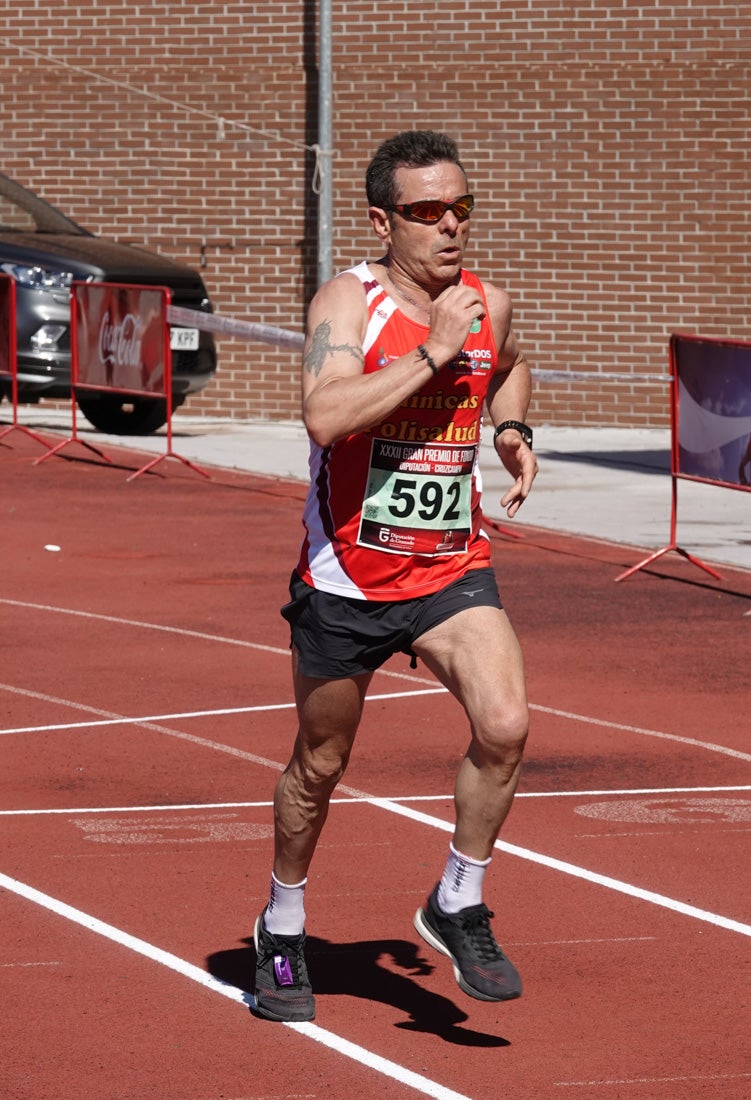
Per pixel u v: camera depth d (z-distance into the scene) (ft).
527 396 40.22
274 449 149.07
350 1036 37.55
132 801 55.67
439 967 41.96
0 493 122.52
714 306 160.86
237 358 171.83
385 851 50.75
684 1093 34.88
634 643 81.51
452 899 36.09
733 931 44.68
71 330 138.21
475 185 164.66
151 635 81.30
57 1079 35.14
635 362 163.22
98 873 48.49
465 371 36.09
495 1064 36.19
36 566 97.91
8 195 159.33
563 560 102.83
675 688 72.84
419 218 35.65
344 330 35.81
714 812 55.57
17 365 143.54
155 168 171.83
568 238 163.22
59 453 142.31
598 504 123.44
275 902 38.52
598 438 158.51
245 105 168.86
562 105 162.09
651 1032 38.11
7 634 81.15
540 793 57.57
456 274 36.81
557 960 42.50
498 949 36.04
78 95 173.17
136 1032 37.58
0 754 61.16
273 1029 37.88
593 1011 39.27
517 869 49.60
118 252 148.46
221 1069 35.65
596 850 51.39
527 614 87.76
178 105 170.40
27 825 52.95
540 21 161.68
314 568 36.76
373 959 42.32
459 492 36.65
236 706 68.44
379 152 36.50
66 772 59.00
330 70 162.20
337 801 55.93
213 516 115.24
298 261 169.48
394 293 36.40
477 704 35.27
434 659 36.45
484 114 163.73
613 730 66.13
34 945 42.88
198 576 95.61
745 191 159.33
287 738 63.77
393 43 165.07
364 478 36.06
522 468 39.27
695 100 159.33
